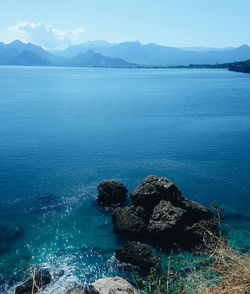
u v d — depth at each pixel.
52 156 53.69
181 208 30.81
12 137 66.75
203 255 21.64
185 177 44.50
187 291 11.08
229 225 31.17
